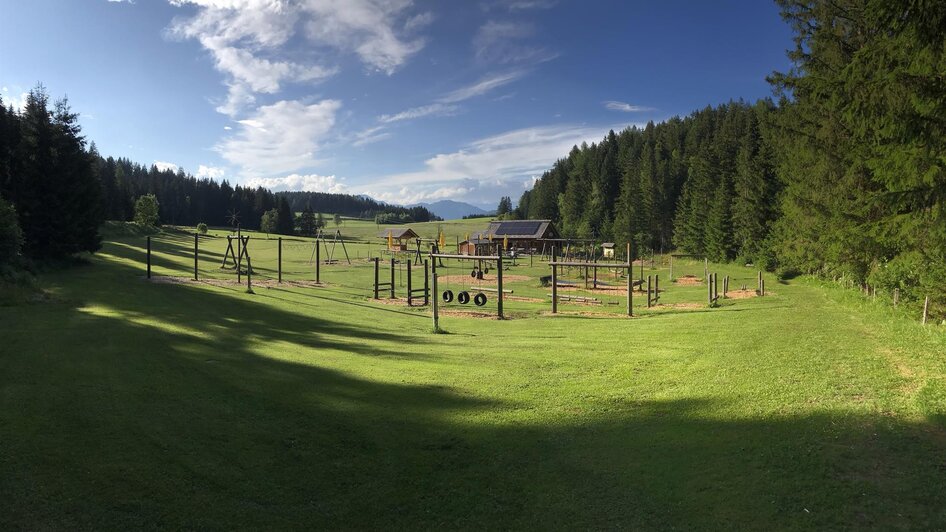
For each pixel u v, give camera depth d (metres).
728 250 65.44
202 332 15.59
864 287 25.14
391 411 9.22
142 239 68.94
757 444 7.05
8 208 26.08
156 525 5.34
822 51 25.45
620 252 84.06
